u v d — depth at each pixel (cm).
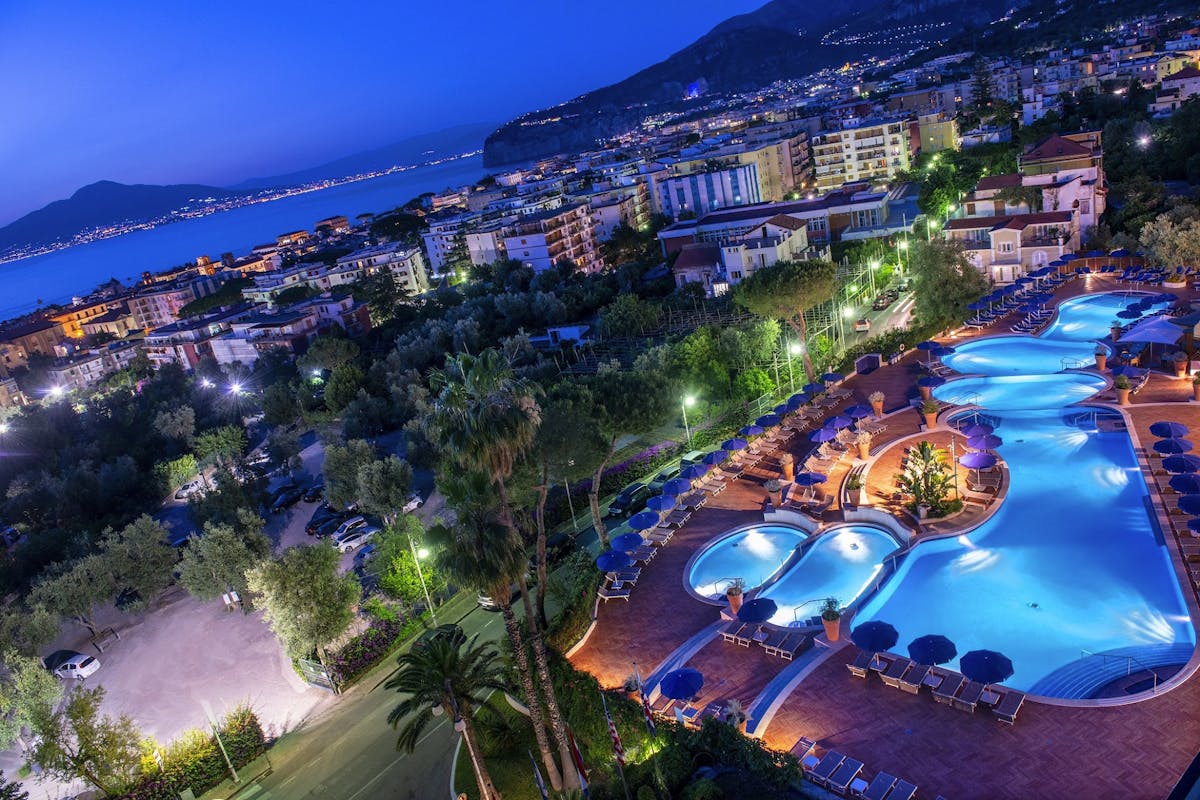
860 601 3756
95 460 10094
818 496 4925
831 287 6769
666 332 10050
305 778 3741
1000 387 6166
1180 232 7388
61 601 5525
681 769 2861
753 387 6969
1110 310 7325
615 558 4309
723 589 4272
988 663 2880
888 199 13638
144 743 3953
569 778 3186
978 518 4375
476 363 2981
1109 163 11925
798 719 3091
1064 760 2655
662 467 6175
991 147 14662
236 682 4812
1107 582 3738
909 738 2880
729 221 13538
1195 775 2495
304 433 10044
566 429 4328
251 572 4438
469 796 3350
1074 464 4831
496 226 16675
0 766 4519
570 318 12075
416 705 3073
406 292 16275
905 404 6125
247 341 13975
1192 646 3212
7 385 17162
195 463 9106
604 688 3531
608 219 17138
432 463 6856
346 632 4900
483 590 2944
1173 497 4131
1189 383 5472
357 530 6316
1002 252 8931
